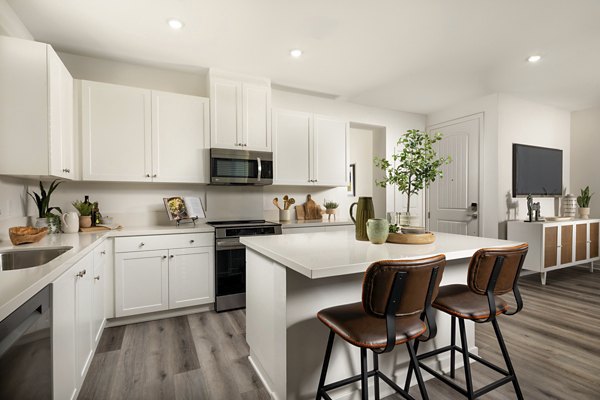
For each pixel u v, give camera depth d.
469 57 3.13
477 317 1.53
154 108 3.07
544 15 2.42
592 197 4.91
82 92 2.78
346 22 2.51
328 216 4.27
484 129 4.37
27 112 2.06
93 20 2.46
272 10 2.34
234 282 3.20
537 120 4.68
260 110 3.58
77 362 1.70
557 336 2.54
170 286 2.94
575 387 1.86
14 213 2.35
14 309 0.96
